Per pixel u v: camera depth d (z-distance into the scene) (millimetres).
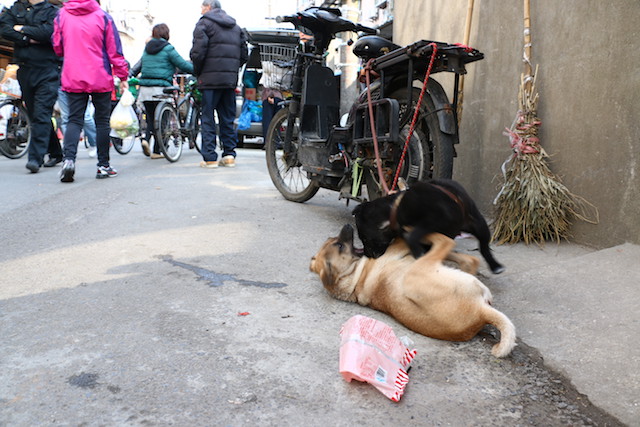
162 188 6289
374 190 4246
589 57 3363
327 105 5074
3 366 2104
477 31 4590
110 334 2396
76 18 6129
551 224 3607
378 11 13266
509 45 4172
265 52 7410
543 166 3646
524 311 2639
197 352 2238
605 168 3295
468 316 2312
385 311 2686
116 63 6559
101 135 6891
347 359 1979
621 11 3131
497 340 2418
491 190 4469
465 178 4879
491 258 2998
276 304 2803
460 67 3523
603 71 3266
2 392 1922
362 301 2807
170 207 5195
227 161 8555
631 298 2523
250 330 2467
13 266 3367
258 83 12406
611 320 2375
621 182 3191
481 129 4590
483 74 4531
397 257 2777
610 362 2074
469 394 1959
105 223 4512
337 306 2809
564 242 3635
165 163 9055
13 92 8734
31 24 6652
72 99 6422
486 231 2973
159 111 8742
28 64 6949
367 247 2945
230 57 7676
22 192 5898
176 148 9531
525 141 3680
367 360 1968
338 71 13031
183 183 6699
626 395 1878
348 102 11586
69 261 3471
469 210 2898
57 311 2654
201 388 1964
